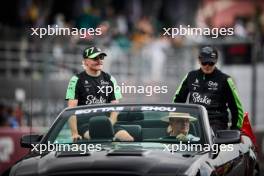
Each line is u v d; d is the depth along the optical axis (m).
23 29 75.19
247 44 78.19
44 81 67.25
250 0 93.81
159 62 77.19
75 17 82.25
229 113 40.00
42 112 66.75
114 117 30.31
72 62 70.88
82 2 82.94
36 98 68.12
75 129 30.05
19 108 65.06
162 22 91.50
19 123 64.50
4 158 56.19
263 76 77.62
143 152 26.69
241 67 78.19
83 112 30.77
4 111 63.81
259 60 81.38
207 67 36.69
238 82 77.88
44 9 79.19
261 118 76.25
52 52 69.31
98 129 29.47
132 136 29.19
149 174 25.02
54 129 30.19
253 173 35.22
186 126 29.58
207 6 93.44
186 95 38.19
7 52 71.44
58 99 68.50
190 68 75.19
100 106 31.05
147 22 85.12
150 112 30.31
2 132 56.25
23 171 26.44
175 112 30.12
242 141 34.59
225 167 29.25
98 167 25.30
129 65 75.94
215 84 36.97
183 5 93.81
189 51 75.56
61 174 25.30
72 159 26.42
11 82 69.00
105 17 81.12
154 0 91.69
